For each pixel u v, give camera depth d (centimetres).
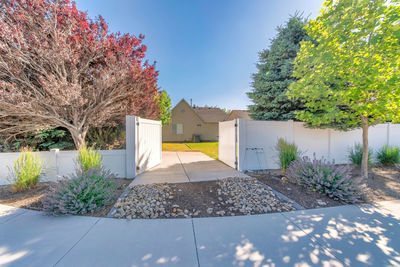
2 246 220
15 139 650
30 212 315
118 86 611
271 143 644
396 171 590
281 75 776
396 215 299
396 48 376
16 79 496
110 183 381
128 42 630
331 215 299
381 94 416
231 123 678
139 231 254
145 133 626
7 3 452
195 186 443
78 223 276
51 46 486
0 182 486
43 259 197
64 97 480
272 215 300
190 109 2198
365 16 398
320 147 679
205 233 249
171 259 198
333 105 509
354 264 189
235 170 623
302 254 206
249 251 212
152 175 557
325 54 452
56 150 517
